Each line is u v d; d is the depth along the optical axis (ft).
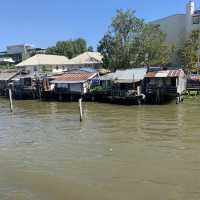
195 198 45.85
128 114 122.83
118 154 67.82
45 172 57.47
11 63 400.47
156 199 45.91
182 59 200.23
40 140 83.30
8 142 82.02
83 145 76.43
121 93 156.46
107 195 47.67
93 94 170.30
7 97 221.25
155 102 152.56
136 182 52.01
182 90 161.89
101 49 204.74
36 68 274.36
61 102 176.76
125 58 198.49
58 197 47.32
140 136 84.38
